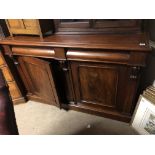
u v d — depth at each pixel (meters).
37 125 1.67
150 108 1.27
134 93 1.32
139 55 1.08
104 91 1.47
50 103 1.84
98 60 1.24
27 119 1.76
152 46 1.31
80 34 1.40
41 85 1.72
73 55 1.30
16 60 1.68
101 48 1.15
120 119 1.58
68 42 1.27
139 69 1.15
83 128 1.58
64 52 1.31
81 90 1.58
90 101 1.64
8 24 1.50
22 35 1.58
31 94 1.98
